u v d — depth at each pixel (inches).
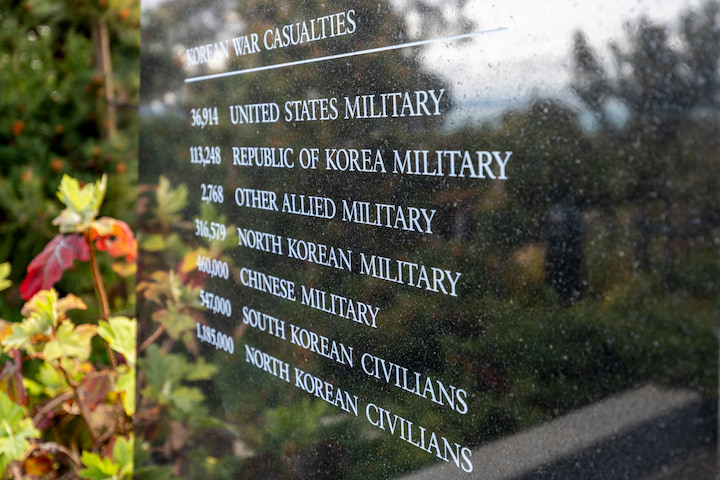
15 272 129.6
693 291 41.0
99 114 136.4
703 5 39.8
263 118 72.0
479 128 50.3
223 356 80.8
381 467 61.6
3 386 84.7
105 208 133.3
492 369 51.0
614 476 44.6
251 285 75.9
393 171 57.7
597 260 44.3
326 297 65.9
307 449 69.9
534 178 47.1
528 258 47.9
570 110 44.8
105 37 139.6
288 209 69.7
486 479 52.3
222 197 79.4
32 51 131.9
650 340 42.4
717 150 40.1
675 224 41.3
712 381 40.9
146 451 90.9
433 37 53.4
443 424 55.4
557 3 45.1
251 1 72.3
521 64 47.3
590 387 45.3
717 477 41.2
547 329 47.2
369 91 59.2
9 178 126.3
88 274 125.9
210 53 79.0
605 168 43.4
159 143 88.7
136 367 91.6
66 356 84.4
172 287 87.8
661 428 42.5
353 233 62.2
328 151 64.1
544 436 48.0
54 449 94.1
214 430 82.4
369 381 62.0
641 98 41.8
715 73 39.9
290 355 71.1
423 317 56.2
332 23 62.4
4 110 128.8
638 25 41.6
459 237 52.6
